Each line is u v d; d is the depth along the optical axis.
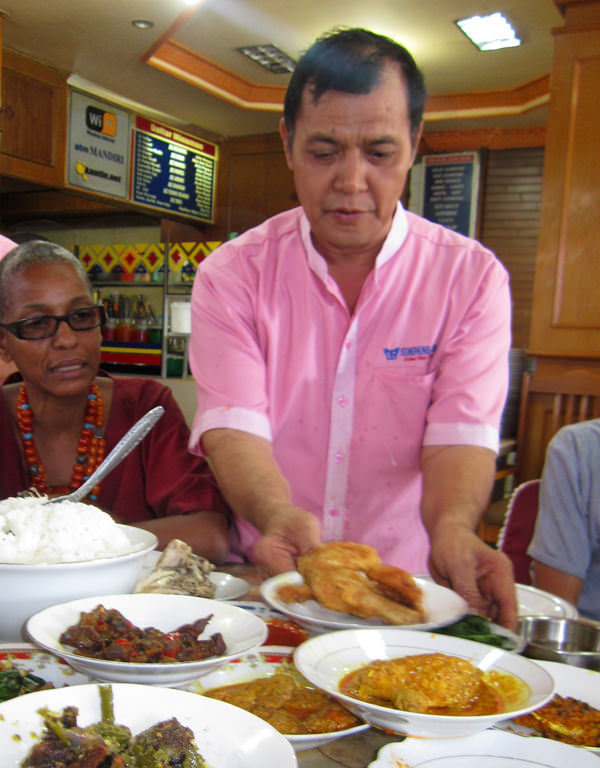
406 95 1.28
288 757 0.63
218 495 1.64
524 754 0.71
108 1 4.12
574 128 3.89
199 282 1.64
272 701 0.82
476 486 1.34
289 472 1.66
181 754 0.66
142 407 1.71
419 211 6.55
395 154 1.30
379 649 0.91
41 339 1.50
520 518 2.17
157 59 4.98
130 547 1.11
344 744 0.76
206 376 1.54
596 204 3.88
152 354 6.04
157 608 0.98
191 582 1.17
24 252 1.55
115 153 5.82
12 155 5.04
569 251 3.96
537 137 6.21
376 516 1.64
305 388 1.61
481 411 1.45
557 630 1.16
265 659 0.93
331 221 1.37
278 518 1.22
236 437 1.44
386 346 1.57
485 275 1.55
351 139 1.27
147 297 6.49
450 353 1.54
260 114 6.00
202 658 0.85
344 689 0.82
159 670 0.78
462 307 1.54
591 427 1.90
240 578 1.34
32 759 0.65
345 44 1.25
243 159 6.73
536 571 1.96
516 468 4.10
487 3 4.19
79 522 1.06
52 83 5.22
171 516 1.57
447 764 0.69
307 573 1.10
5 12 4.31
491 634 0.99
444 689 0.79
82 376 1.55
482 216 6.49
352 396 1.59
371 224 1.37
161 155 6.21
